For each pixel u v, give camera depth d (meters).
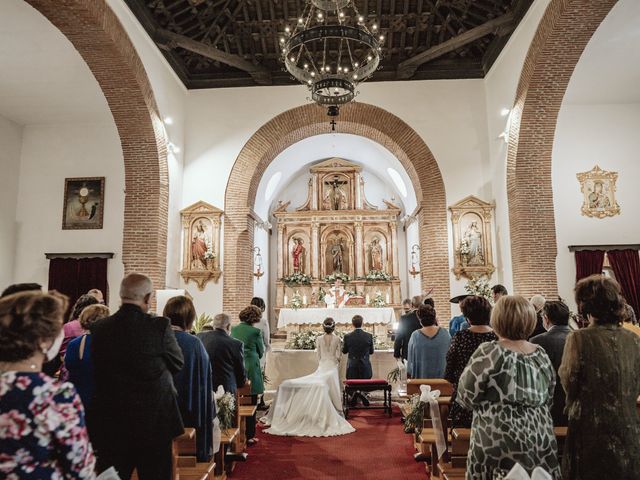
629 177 12.30
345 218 18.83
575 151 12.44
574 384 3.05
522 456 2.89
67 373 3.31
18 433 1.87
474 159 12.39
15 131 13.37
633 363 2.97
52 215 13.26
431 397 4.93
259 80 12.76
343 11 11.78
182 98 12.81
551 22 8.82
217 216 12.37
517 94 10.53
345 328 13.59
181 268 12.27
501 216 11.70
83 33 8.70
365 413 8.91
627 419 2.90
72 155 13.46
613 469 2.84
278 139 12.95
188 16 11.42
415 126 12.63
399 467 5.92
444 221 12.20
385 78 12.87
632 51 10.36
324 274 18.67
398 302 18.00
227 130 12.86
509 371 2.95
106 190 13.30
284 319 13.27
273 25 12.02
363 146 17.38
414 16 11.87
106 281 12.89
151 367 3.13
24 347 1.98
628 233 12.08
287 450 6.63
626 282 11.79
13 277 13.01
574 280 11.90
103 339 3.12
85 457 1.99
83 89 11.72
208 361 4.28
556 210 12.21
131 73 9.77
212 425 4.33
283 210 19.03
